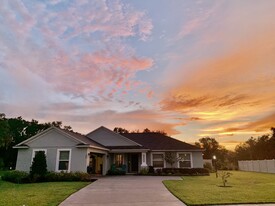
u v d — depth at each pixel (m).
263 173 30.45
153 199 8.91
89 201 8.57
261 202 8.17
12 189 12.07
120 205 7.88
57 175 16.92
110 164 25.84
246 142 59.03
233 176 23.62
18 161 20.05
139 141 28.78
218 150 63.00
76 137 20.47
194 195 9.62
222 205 7.80
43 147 20.06
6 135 34.75
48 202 8.26
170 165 26.00
